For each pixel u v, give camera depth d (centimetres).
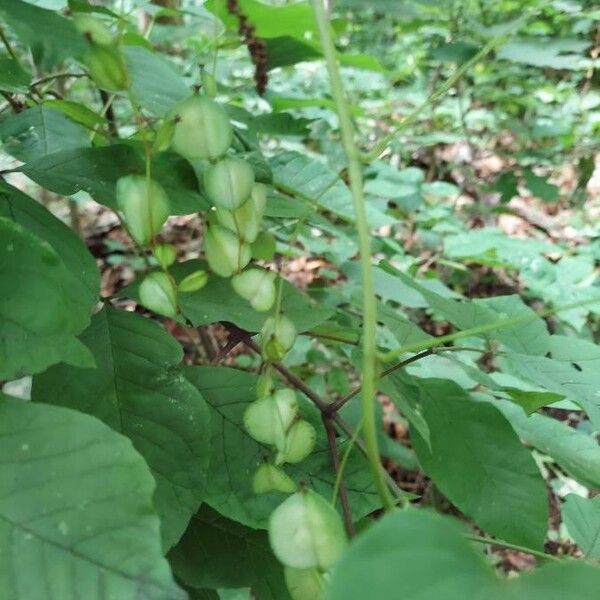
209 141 23
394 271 32
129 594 15
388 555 12
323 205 39
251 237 25
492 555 63
